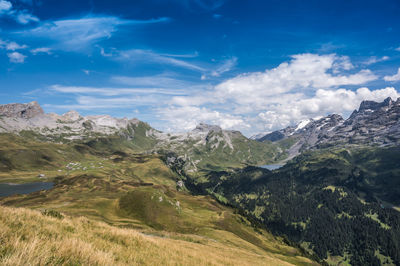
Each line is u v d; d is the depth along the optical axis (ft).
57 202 504.84
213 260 63.00
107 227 53.72
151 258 38.04
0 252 15.93
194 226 367.04
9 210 35.17
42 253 17.87
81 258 21.75
